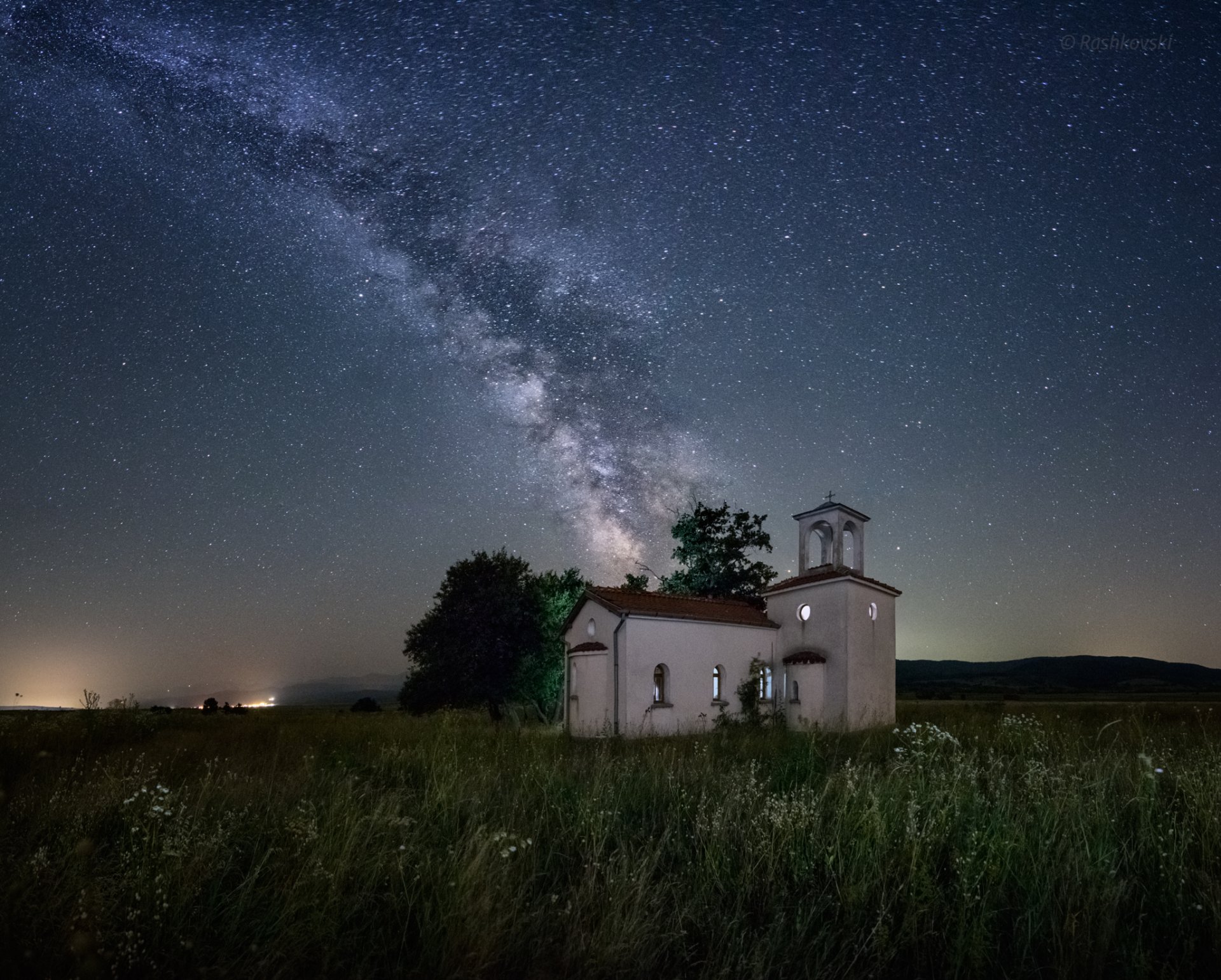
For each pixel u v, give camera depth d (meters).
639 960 4.64
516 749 14.09
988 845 5.88
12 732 14.88
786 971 4.67
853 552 34.22
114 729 17.94
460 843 6.39
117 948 4.48
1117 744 11.56
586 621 30.80
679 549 44.78
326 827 6.50
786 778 9.62
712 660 30.84
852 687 30.50
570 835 7.12
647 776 9.42
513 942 4.95
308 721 27.30
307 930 4.90
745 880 5.81
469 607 37.88
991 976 4.66
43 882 5.19
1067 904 5.15
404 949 4.90
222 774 10.70
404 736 17.19
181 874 5.26
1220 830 6.14
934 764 8.85
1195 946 4.86
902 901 5.37
